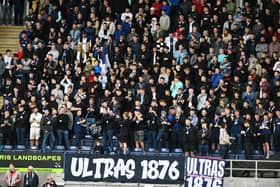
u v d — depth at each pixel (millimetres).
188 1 125875
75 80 115625
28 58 118625
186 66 114875
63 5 126438
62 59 119000
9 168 104938
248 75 114688
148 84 112875
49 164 105312
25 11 131500
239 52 117375
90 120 109875
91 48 120438
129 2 127812
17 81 114312
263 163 104375
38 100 112938
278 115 107750
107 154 103938
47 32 123938
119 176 103625
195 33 120438
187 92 112062
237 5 131750
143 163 103438
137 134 107750
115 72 115000
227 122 107500
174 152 108188
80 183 103812
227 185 104188
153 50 118375
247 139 106375
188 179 101375
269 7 124938
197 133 106312
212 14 123125
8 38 129750
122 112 111438
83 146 109562
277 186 104125
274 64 116375
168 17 123750
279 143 107125
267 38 121688
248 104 109312
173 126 108125
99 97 112938
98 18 125312
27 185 103250
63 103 109375
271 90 112500
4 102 114000
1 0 129875
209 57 117562
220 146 106375
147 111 110062
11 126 109750
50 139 108688
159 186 103250
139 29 122750
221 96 110750
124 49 119438
